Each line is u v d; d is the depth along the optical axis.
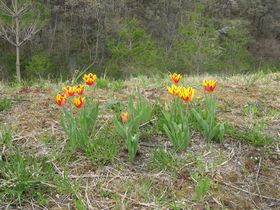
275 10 30.91
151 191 2.94
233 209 2.85
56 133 3.55
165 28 28.17
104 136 3.44
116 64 21.73
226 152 3.37
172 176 3.07
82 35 27.80
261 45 28.33
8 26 17.97
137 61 20.89
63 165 3.14
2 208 2.74
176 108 3.53
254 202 2.92
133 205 2.81
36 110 4.01
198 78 5.70
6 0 18.66
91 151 3.23
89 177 3.05
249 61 25.11
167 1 28.89
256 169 3.22
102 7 26.41
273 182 3.11
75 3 26.55
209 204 2.85
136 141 3.21
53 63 23.50
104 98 4.36
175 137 3.32
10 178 2.90
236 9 31.19
